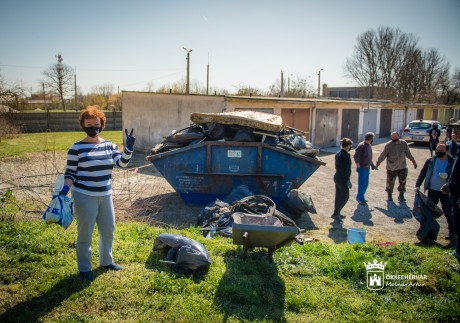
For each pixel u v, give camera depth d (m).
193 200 8.52
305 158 8.19
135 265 4.30
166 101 15.92
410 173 13.80
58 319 3.19
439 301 3.92
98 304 3.45
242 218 4.79
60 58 49.41
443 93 58.16
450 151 8.22
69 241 4.86
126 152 3.85
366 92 58.00
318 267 4.66
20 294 3.55
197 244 4.36
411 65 56.94
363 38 58.88
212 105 14.23
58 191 3.55
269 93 40.84
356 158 9.02
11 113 23.95
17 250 4.48
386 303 3.89
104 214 3.87
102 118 3.74
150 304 3.50
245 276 4.21
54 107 50.72
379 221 7.85
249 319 3.40
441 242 6.53
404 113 30.98
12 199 7.34
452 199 5.30
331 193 10.32
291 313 3.58
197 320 3.31
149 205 8.03
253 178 8.29
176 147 8.62
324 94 46.81
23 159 13.95
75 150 3.62
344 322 3.49
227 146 8.23
